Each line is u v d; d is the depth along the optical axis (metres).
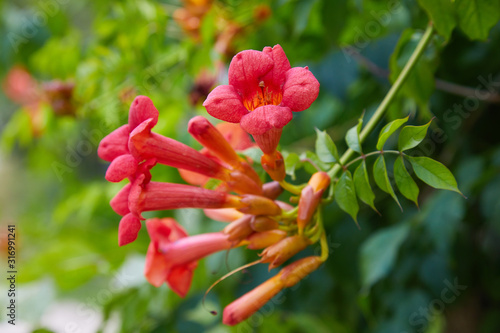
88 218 4.27
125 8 3.43
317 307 3.50
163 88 3.75
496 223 2.71
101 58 3.84
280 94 1.72
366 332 3.61
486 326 3.34
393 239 2.72
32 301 3.33
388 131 1.75
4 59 3.90
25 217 5.98
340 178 1.86
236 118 1.60
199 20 3.46
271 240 1.96
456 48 3.13
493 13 2.06
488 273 3.27
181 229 2.23
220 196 1.91
